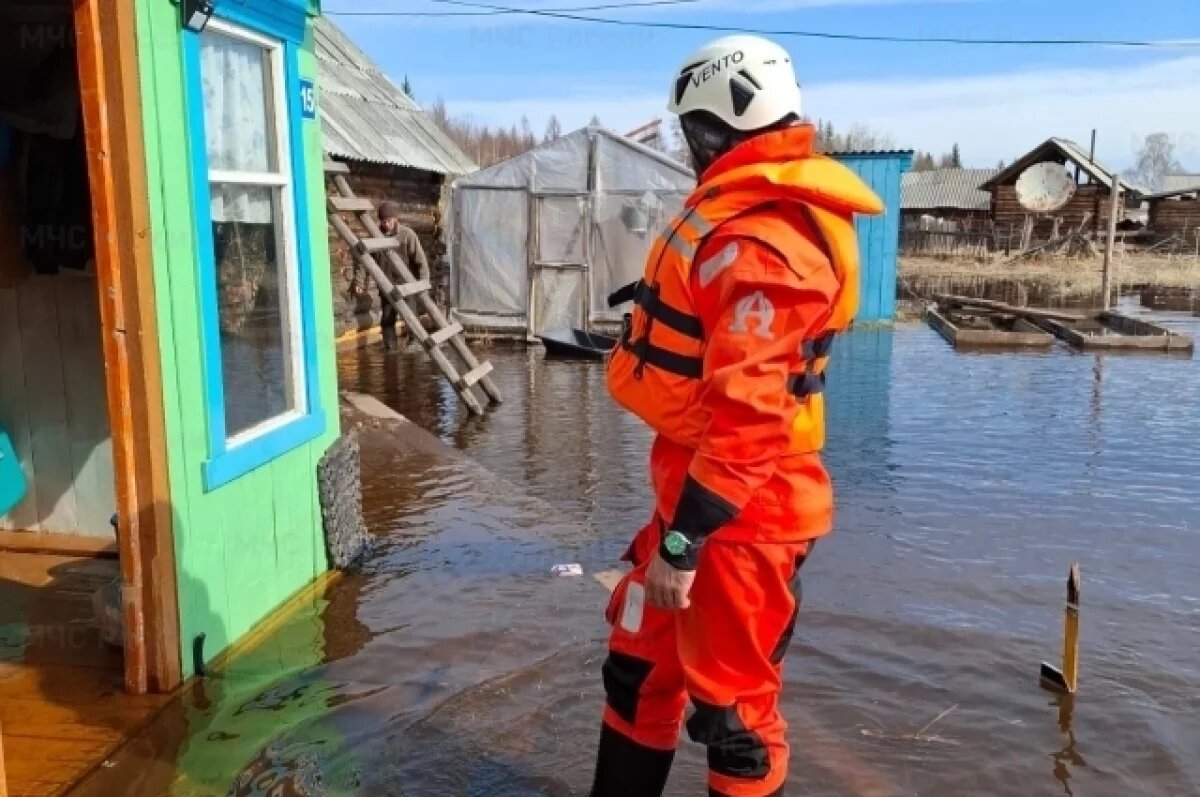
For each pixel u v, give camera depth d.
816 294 2.47
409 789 3.31
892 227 19.98
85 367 5.08
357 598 4.91
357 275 15.29
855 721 3.86
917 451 8.95
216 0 3.97
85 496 5.22
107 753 3.41
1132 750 3.70
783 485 2.65
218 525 4.14
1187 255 44.22
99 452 5.17
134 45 3.56
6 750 3.41
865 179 19.84
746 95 2.63
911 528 6.60
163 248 3.74
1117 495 7.53
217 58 4.19
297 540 4.89
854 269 2.62
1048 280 36.12
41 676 3.94
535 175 16.28
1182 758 3.64
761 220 2.52
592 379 13.09
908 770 3.52
